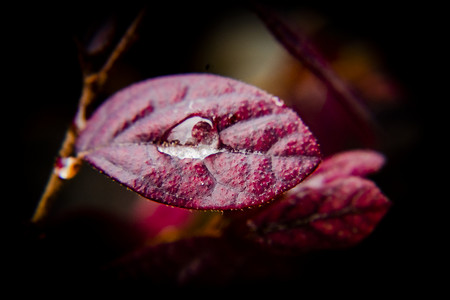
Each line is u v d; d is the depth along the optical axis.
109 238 0.16
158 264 0.15
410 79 0.36
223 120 0.13
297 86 0.28
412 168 0.30
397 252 0.23
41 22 0.17
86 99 0.15
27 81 0.29
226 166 0.12
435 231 0.24
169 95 0.13
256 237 0.14
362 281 0.19
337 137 0.22
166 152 0.13
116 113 0.13
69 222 0.16
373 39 0.38
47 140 0.30
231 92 0.13
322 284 0.17
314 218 0.14
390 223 0.25
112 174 0.13
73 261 0.15
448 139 0.31
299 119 0.13
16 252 0.14
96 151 0.13
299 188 0.15
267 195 0.12
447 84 0.35
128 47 0.15
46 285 0.14
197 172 0.12
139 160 0.13
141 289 0.14
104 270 0.14
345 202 0.14
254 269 0.15
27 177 0.28
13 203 0.26
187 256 0.15
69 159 0.14
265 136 0.13
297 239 0.14
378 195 0.15
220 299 0.14
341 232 0.14
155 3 0.15
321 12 0.39
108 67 0.15
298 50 0.15
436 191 0.27
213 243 0.15
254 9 0.15
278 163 0.12
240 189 0.12
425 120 0.33
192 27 0.38
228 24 0.40
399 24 0.39
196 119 0.13
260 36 0.39
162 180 0.12
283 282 0.15
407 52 0.38
